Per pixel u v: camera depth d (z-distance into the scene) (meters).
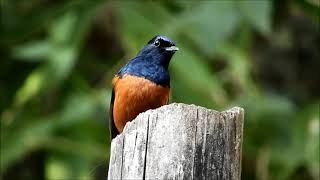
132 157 7.60
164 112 7.57
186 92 13.31
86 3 14.50
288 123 14.23
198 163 7.51
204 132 7.56
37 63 15.46
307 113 14.26
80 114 13.89
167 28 13.62
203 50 13.38
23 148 13.96
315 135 14.10
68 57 14.16
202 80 13.31
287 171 14.07
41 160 14.94
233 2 13.23
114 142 7.77
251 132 14.21
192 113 7.56
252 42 15.71
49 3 15.67
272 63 16.45
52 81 14.18
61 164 13.83
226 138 7.61
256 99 14.16
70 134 13.91
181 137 7.52
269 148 14.26
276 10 15.91
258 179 14.41
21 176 15.10
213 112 7.60
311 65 16.64
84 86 14.34
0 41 15.48
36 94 14.39
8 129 14.18
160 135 7.54
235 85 14.41
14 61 15.52
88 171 13.80
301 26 16.64
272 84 16.34
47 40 14.97
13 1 15.52
